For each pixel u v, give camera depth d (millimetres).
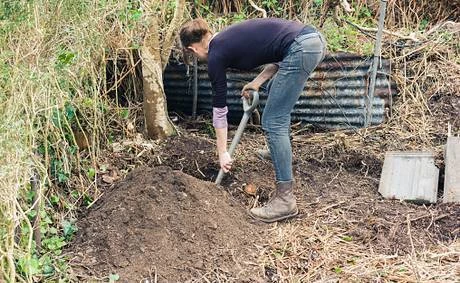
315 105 5418
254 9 6320
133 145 4906
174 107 5730
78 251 3730
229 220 3994
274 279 3645
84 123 4570
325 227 4074
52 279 3512
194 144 5016
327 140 5199
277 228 4066
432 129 5211
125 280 3529
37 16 4047
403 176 4488
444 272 3623
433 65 5613
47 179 3871
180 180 4074
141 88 5199
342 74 5316
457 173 4363
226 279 3607
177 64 5504
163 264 3648
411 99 5430
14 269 3127
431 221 4062
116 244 3732
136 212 3879
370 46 5578
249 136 5297
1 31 3902
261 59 3928
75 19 4320
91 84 4711
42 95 3805
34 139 3652
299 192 4477
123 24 4828
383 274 3633
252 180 4535
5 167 3221
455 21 6750
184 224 3857
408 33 6160
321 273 3670
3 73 3631
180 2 5082
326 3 5996
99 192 4359
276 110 3984
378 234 3982
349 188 4539
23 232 3504
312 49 3879
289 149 4047
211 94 5562
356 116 5363
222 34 3896
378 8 6711
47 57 4113
